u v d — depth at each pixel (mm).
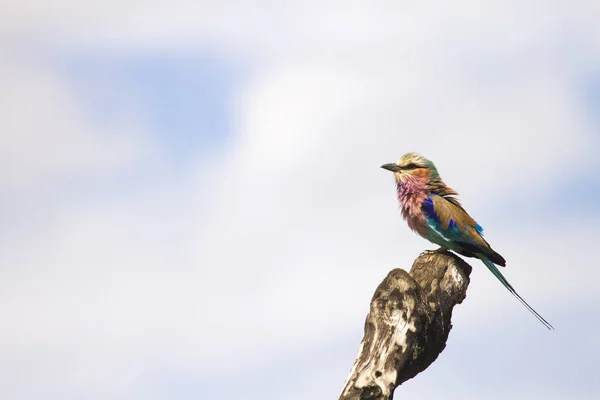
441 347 12172
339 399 10898
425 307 11664
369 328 11484
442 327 12062
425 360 12016
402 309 11453
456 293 12500
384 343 11273
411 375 11953
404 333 11320
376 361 11148
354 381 11031
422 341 11727
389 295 11555
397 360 11203
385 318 11445
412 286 11555
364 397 10898
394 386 11141
